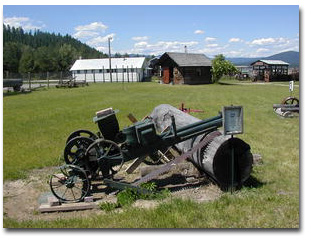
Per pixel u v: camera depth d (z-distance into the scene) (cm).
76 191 727
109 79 6838
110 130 729
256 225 546
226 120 659
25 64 10512
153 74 8125
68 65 11575
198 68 4878
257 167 838
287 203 620
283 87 3894
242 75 6028
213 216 574
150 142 700
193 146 768
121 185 675
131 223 557
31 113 1880
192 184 748
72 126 1434
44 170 853
